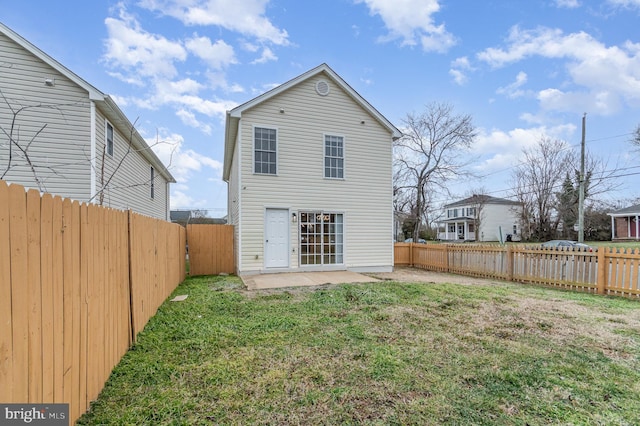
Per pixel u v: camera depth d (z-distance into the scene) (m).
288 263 9.77
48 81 7.50
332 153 10.41
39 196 1.75
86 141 7.78
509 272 8.44
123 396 2.50
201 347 3.50
